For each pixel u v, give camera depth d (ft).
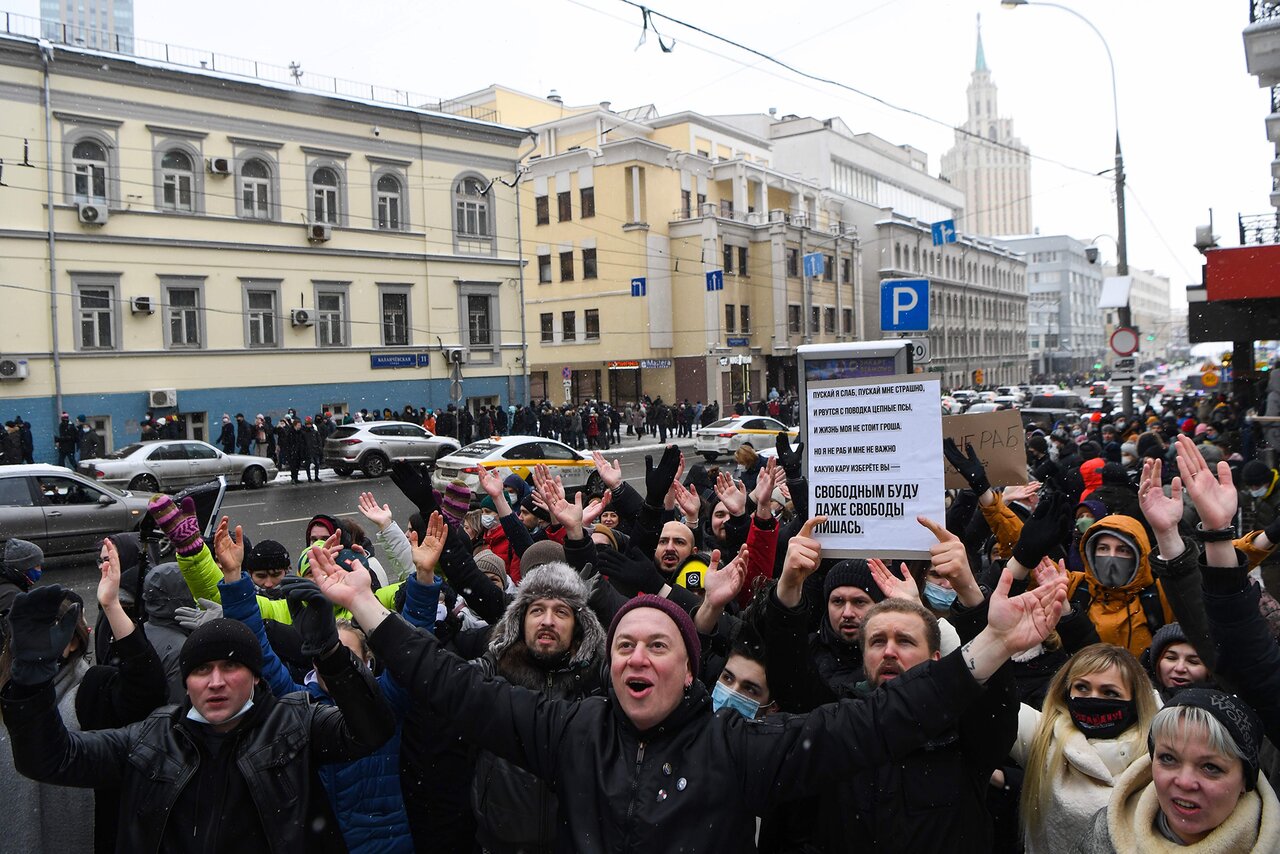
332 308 98.17
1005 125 501.56
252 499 67.41
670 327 150.71
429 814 11.10
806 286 165.17
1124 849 8.21
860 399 10.45
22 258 77.10
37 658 8.47
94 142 81.10
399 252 102.89
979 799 9.25
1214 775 7.69
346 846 10.07
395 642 8.64
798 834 10.42
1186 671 11.22
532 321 159.22
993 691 8.83
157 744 9.27
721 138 171.42
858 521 10.34
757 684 10.35
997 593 7.67
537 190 156.56
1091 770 9.55
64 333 79.61
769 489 13.08
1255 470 29.09
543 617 10.71
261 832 9.17
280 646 13.38
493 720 8.32
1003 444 22.41
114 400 82.64
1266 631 8.95
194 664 9.05
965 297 235.40
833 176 200.13
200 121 87.15
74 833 11.19
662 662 7.92
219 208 88.89
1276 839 7.61
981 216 499.51
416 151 104.32
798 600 9.58
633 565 13.56
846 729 7.61
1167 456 38.78
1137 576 14.67
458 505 15.65
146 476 66.95
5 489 44.32
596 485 27.32
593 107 166.09
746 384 156.87
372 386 101.14
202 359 88.07
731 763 7.72
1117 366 65.16
